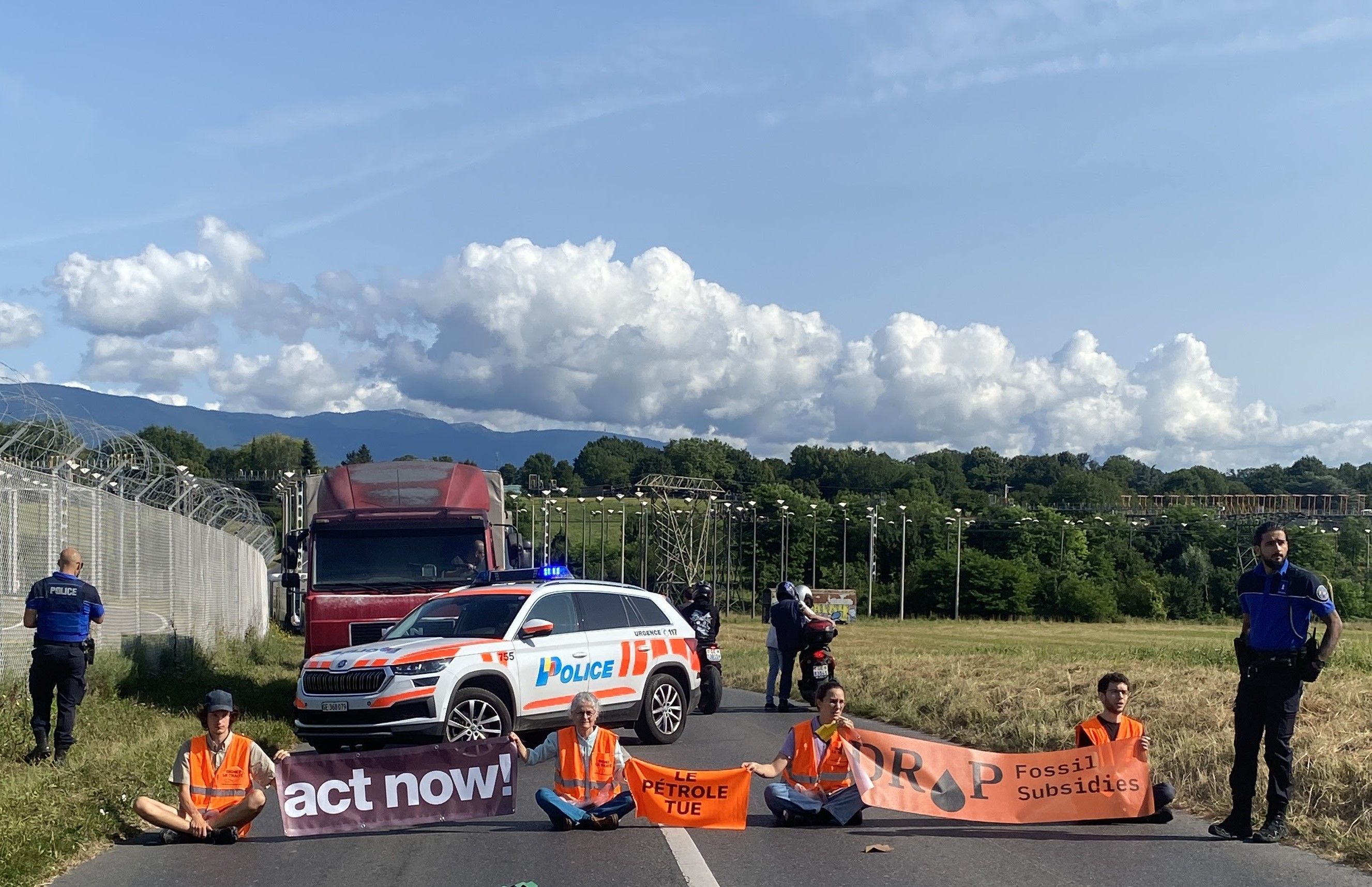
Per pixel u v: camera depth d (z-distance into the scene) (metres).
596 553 99.75
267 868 7.95
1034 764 9.22
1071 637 60.44
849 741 9.23
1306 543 91.69
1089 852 8.18
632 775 9.16
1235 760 8.59
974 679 19.48
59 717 11.51
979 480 191.12
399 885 7.45
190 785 8.80
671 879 7.49
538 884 7.43
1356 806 8.82
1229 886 7.22
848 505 106.31
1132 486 197.00
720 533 88.12
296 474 34.16
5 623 13.62
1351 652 25.02
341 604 16.44
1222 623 89.19
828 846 8.45
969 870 7.68
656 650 14.09
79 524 16.08
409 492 18.03
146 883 7.55
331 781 9.09
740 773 9.12
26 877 7.47
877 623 80.62
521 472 189.25
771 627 18.47
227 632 28.47
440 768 9.27
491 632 12.81
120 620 17.69
